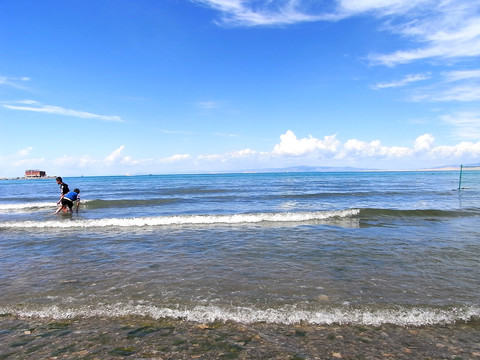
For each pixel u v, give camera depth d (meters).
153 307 4.26
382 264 6.35
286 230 10.41
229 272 5.85
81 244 8.41
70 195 15.52
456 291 4.83
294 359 3.03
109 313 4.10
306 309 4.18
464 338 3.45
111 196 26.97
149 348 3.23
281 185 46.41
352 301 4.45
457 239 8.83
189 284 5.19
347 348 3.23
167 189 37.06
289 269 6.03
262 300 4.49
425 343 3.34
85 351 3.18
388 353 3.14
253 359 3.02
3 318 3.97
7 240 8.95
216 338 3.45
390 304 4.34
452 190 31.91
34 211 16.70
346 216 13.33
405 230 10.29
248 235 9.59
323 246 8.03
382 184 47.12
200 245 8.23
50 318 3.97
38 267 6.25
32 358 3.05
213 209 16.84
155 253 7.38
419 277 5.52
